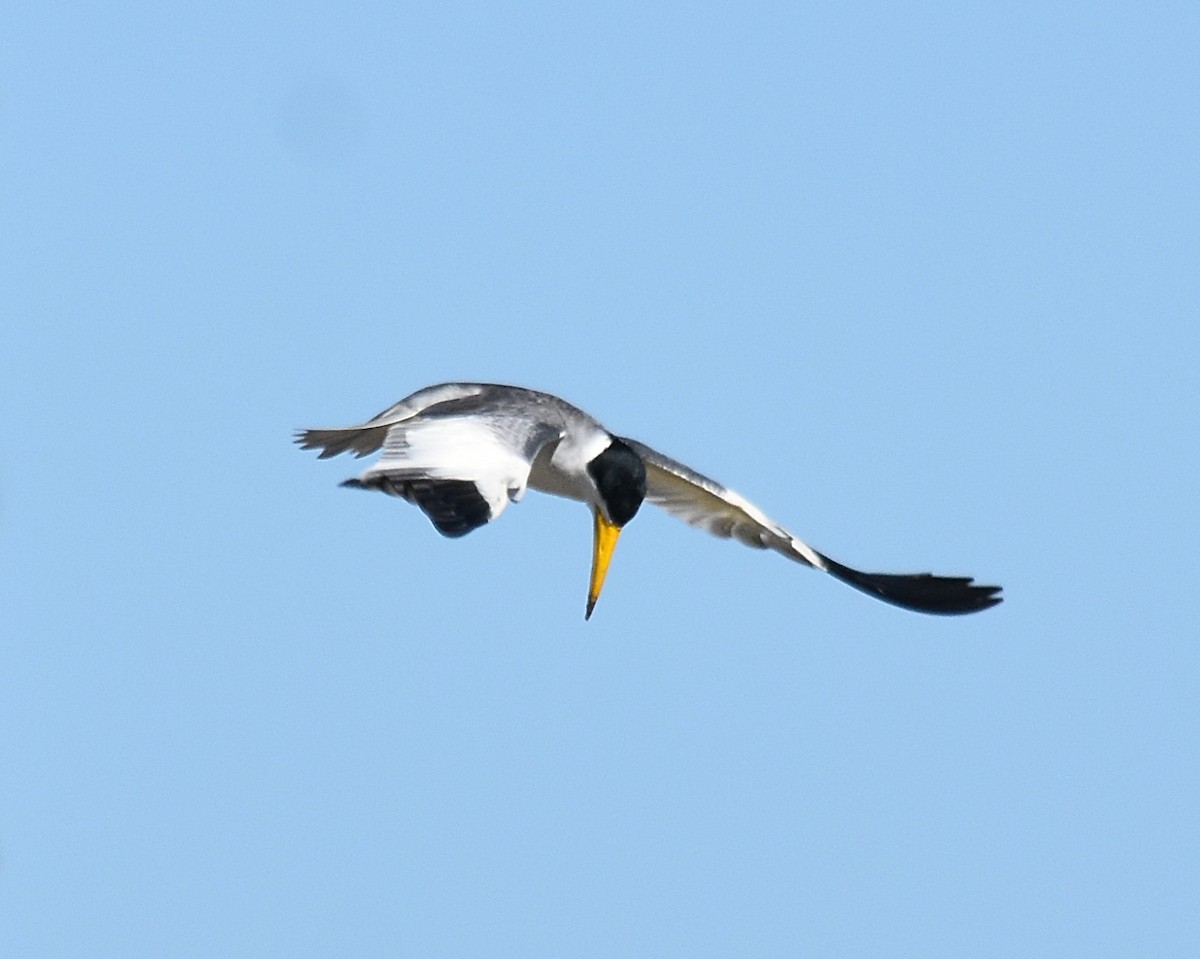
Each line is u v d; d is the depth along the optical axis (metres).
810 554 21.95
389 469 16.89
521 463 17.39
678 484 22.11
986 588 22.16
